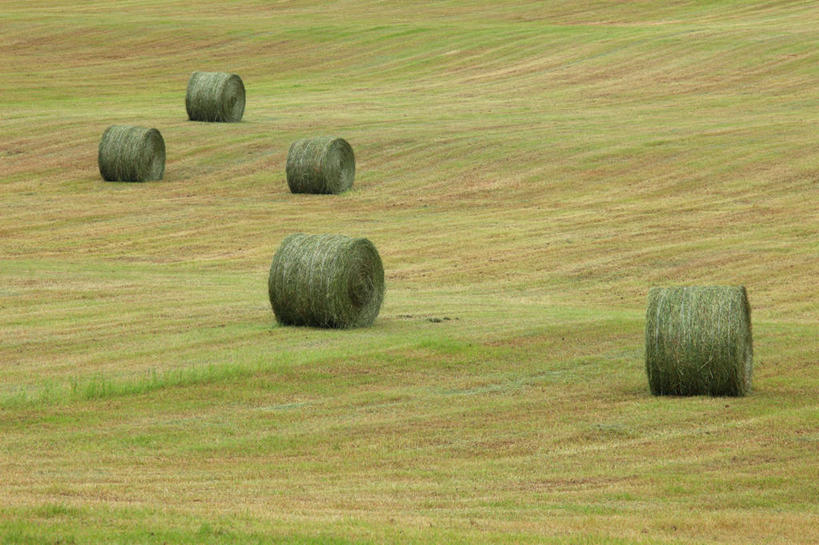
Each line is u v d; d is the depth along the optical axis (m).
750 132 194.12
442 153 190.00
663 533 47.41
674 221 146.88
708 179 167.88
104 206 161.25
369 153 191.75
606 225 146.50
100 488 52.94
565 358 86.12
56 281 116.69
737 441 64.50
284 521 46.53
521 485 56.03
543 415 70.62
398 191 170.75
